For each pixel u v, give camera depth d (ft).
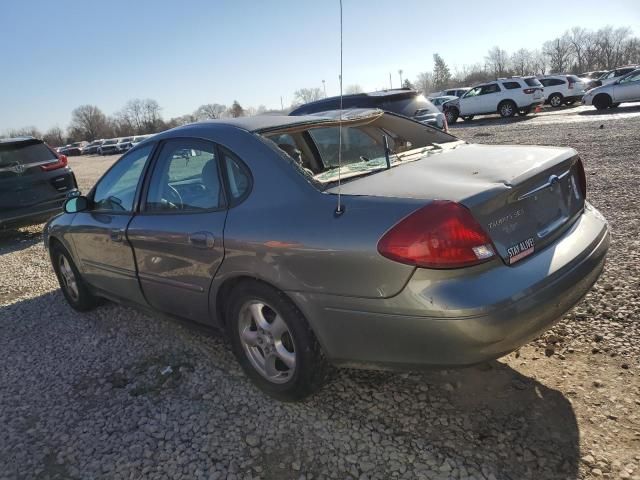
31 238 29.63
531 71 298.35
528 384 9.32
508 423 8.39
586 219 9.69
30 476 8.51
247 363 9.91
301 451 8.36
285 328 9.10
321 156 11.88
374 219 7.55
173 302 11.27
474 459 7.73
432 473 7.57
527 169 8.52
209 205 9.99
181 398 10.18
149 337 13.12
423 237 7.10
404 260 7.16
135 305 12.92
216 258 9.53
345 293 7.80
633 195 20.72
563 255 8.32
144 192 11.75
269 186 9.02
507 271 7.49
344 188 8.50
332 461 8.06
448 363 7.35
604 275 13.23
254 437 8.81
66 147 213.66
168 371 11.13
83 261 14.08
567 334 10.75
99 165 93.97
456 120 84.58
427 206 7.27
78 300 15.24
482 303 7.01
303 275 8.20
